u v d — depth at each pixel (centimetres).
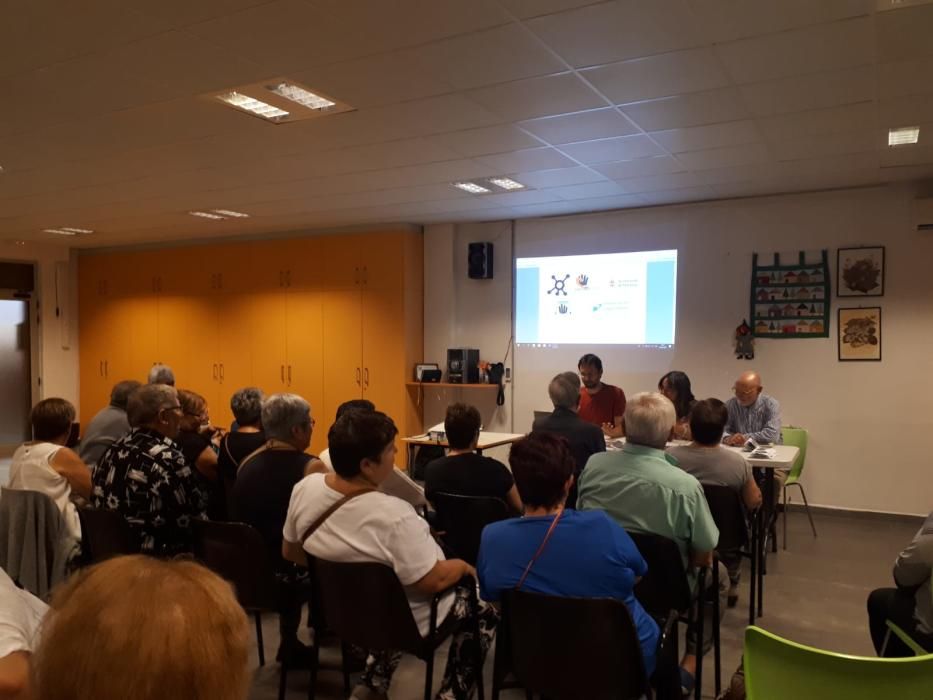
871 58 291
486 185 531
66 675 55
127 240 850
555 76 312
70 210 644
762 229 561
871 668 136
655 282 606
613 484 236
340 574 207
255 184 529
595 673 175
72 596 60
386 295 709
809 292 544
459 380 674
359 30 266
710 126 382
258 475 262
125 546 257
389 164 469
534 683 184
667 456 273
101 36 271
